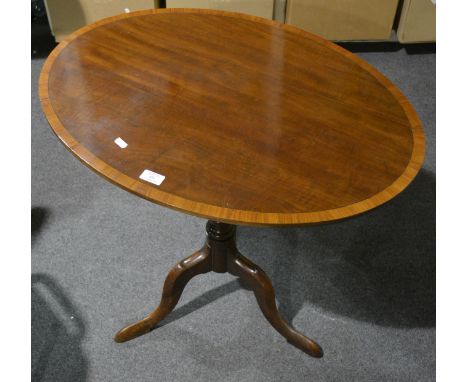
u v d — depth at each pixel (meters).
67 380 1.36
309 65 1.35
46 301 1.51
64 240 1.65
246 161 1.08
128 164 1.05
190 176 1.04
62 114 1.16
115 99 1.20
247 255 1.64
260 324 1.48
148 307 1.51
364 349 1.44
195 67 1.31
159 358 1.40
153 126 1.14
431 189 1.88
